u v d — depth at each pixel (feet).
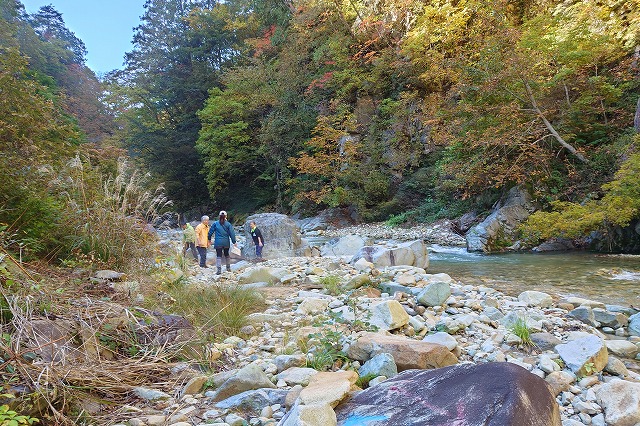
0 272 10.22
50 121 24.25
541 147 44.47
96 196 21.66
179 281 18.98
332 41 85.30
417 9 71.97
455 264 32.78
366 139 77.41
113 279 16.89
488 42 47.21
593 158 42.24
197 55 125.70
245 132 101.76
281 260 34.04
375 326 13.23
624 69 43.80
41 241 17.02
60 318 10.50
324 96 89.81
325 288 21.47
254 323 15.12
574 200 40.83
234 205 112.06
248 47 116.88
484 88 44.65
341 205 81.61
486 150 47.14
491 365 6.48
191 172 117.70
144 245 21.34
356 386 8.43
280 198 96.22
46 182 19.47
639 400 8.27
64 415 7.80
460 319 14.90
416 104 72.18
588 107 42.98
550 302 18.43
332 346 11.40
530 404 5.35
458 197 59.67
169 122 126.41
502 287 23.30
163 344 11.37
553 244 38.60
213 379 9.80
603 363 10.93
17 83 21.89
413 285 21.71
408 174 73.97
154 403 8.82
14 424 6.07
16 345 8.39
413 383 6.84
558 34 44.98
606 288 21.90
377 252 31.24
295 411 6.28
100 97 146.92
